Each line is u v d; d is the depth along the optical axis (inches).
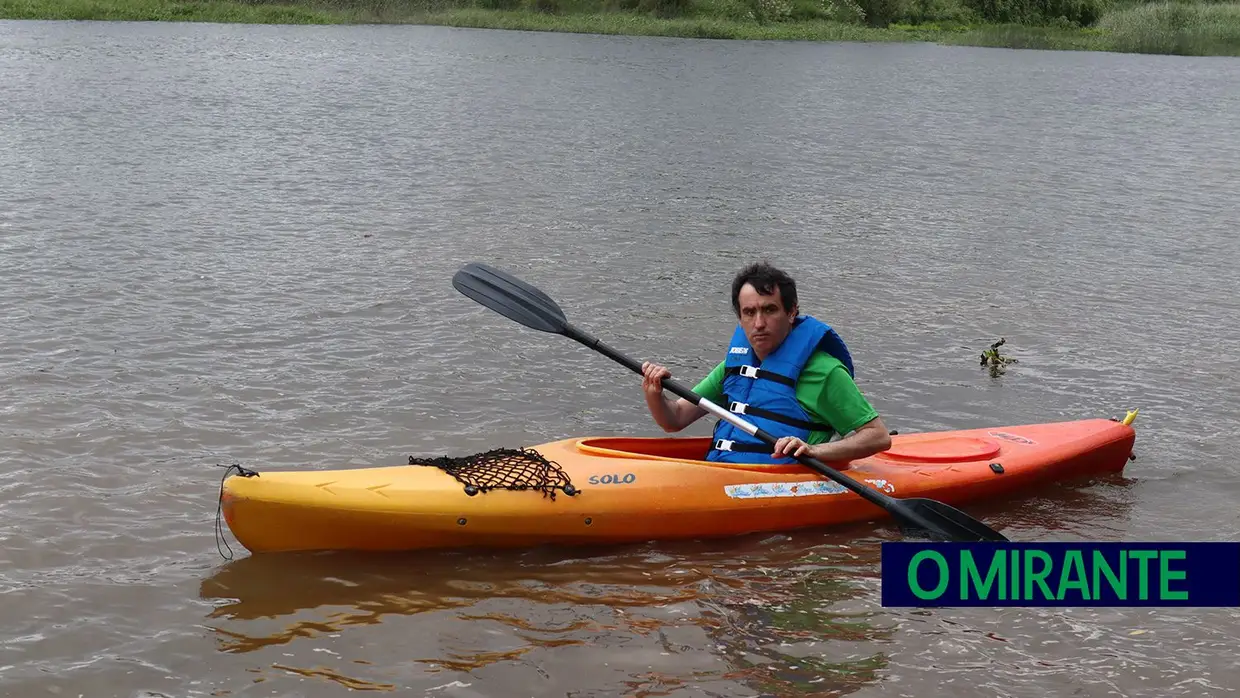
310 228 424.5
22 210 431.5
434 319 314.0
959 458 216.8
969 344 310.5
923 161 661.9
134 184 493.7
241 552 181.3
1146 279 394.3
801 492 198.4
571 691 146.5
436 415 244.7
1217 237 471.2
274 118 719.7
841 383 193.3
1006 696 148.1
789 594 174.7
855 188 563.5
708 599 172.2
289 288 339.6
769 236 444.8
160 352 276.7
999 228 476.4
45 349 273.9
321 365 273.1
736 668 153.1
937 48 1806.1
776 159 649.6
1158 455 238.8
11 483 200.8
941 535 190.7
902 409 260.4
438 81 985.5
